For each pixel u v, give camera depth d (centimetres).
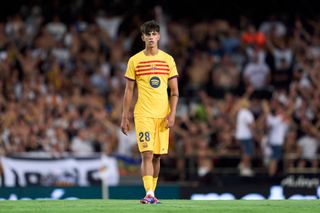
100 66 8206
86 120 7256
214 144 7344
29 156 6456
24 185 6372
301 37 8881
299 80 8219
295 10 9362
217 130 7406
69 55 8300
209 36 8800
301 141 7600
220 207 3200
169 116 3556
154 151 3562
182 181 6906
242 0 9656
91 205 3316
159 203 3447
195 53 8594
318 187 6462
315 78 8288
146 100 3541
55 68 7956
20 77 7956
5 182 6359
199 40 8788
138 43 8562
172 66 3584
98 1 8988
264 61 8400
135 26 8744
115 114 7344
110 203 3450
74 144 6988
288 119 7538
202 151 7088
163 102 3553
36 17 8744
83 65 8175
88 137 7069
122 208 3145
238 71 8400
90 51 8369
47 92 7619
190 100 8019
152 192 3494
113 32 8744
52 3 8875
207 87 8288
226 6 9456
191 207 3195
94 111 7338
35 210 3081
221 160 7206
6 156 6400
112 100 7619
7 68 7988
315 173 6650
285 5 9394
